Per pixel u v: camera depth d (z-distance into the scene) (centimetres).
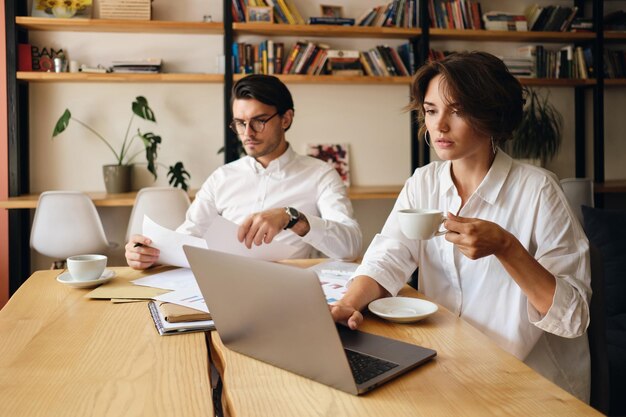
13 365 98
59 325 121
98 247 335
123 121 394
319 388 88
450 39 416
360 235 188
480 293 145
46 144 387
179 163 373
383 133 420
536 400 83
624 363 201
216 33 391
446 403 82
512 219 143
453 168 151
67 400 84
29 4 379
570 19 414
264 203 235
